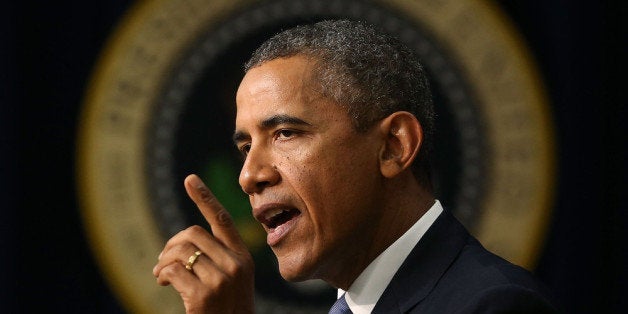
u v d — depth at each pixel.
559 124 9.59
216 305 4.45
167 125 9.80
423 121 4.79
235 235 4.63
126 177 9.79
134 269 9.76
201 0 9.84
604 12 9.63
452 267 4.52
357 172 4.56
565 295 9.49
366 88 4.60
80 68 9.86
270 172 4.55
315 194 4.51
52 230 9.78
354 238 4.62
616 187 9.52
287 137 4.57
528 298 4.06
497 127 9.62
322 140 4.52
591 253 9.48
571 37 9.63
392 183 4.67
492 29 9.66
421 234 4.70
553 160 9.55
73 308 9.75
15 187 9.73
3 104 9.74
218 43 9.81
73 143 9.81
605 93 9.59
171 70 9.82
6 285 9.69
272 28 9.79
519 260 9.54
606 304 9.45
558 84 9.62
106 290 9.77
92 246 9.76
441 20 9.69
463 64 9.66
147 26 9.86
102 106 9.83
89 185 9.80
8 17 9.80
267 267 9.65
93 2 9.91
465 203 9.61
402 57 4.80
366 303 4.68
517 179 9.59
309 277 4.68
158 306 9.74
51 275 9.77
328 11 9.71
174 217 9.77
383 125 4.62
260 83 4.61
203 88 9.83
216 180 9.77
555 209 9.54
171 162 9.80
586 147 9.55
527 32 9.67
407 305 4.45
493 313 4.02
